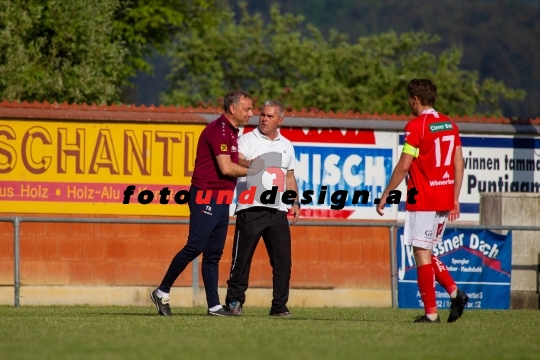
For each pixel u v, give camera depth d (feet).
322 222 152.25
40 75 276.62
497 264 150.71
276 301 117.08
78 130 157.69
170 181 159.74
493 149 169.27
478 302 150.20
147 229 160.15
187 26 411.54
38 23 289.94
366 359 73.82
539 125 172.24
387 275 165.27
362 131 164.55
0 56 268.21
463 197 168.55
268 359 73.00
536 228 150.10
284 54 404.98
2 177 156.04
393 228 149.38
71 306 153.48
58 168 157.38
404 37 406.21
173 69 418.31
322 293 163.53
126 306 155.94
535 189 170.60
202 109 163.63
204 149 110.42
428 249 102.53
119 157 158.71
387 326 96.32
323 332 89.81
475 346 81.56
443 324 100.17
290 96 375.04
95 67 292.40
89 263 158.92
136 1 375.66
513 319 117.39
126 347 78.43
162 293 112.78
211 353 75.77
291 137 162.61
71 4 292.20
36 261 157.58
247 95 110.52
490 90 403.95
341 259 164.14
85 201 157.99
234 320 102.68
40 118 156.56
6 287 156.66
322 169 163.53
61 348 77.51
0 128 156.04
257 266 161.58
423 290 103.14
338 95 367.66
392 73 383.24
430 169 100.32
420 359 74.23
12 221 146.82
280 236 116.06
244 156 115.14
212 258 112.98
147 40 392.06
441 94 392.68
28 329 90.84
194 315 114.93
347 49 394.32
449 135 100.48
